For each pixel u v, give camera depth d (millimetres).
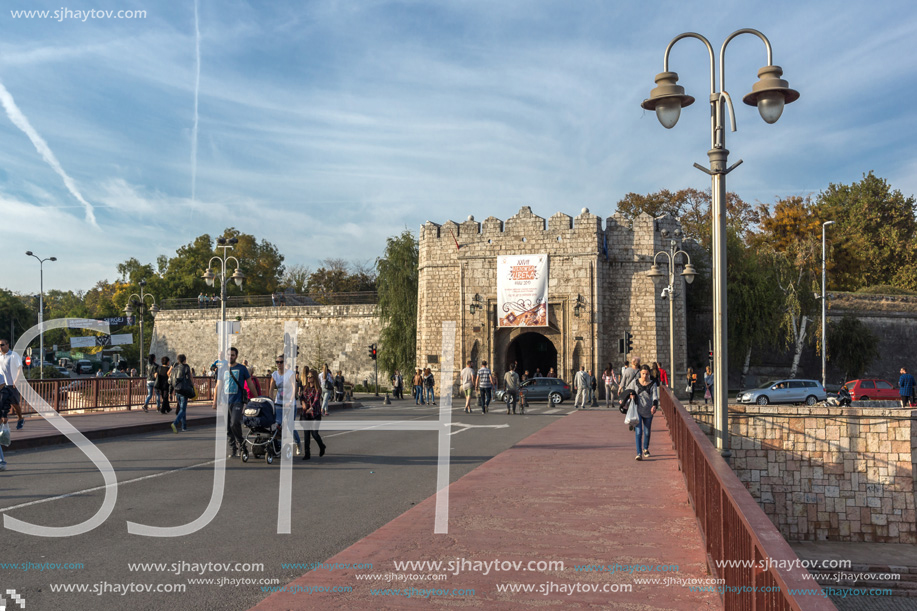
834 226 70438
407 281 51656
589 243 42906
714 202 10258
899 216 86562
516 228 44281
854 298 55062
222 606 5555
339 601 5570
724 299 10133
